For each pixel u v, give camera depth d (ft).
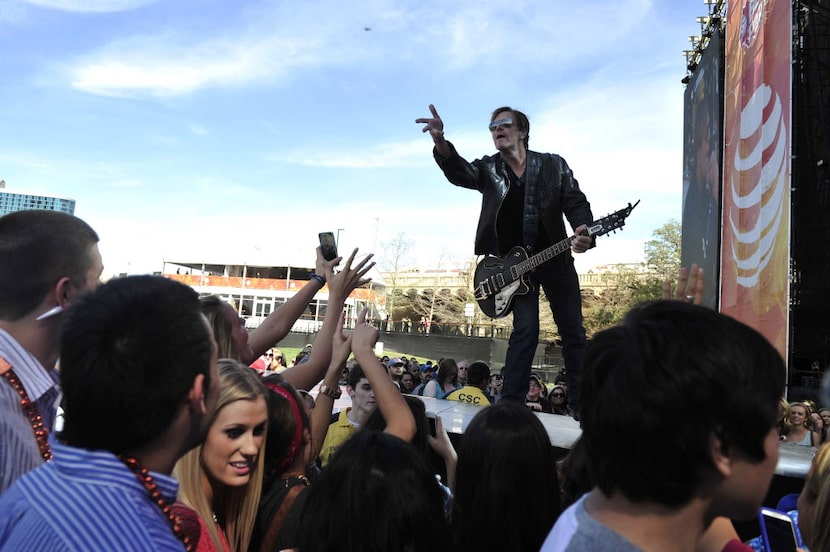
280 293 176.04
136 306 3.36
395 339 136.15
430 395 24.25
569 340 13.93
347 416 12.80
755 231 31.35
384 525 4.54
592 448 3.16
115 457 3.24
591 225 12.73
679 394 2.76
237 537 5.92
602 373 3.11
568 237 12.99
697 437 2.78
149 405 3.24
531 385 24.30
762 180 30.53
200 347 3.49
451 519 6.51
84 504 3.05
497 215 13.74
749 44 32.91
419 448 7.29
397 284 180.75
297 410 6.98
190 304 3.57
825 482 4.73
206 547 5.00
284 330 9.10
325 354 8.92
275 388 7.09
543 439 6.29
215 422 5.49
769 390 2.84
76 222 5.34
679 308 3.07
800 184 40.16
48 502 3.10
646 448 2.86
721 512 2.98
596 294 134.21
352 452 4.85
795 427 17.29
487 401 18.30
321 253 9.64
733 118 36.22
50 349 5.14
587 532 3.04
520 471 6.12
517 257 13.57
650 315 3.13
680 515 2.95
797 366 47.37
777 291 28.12
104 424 3.24
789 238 26.89
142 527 3.08
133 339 3.24
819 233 39.99
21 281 4.97
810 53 39.68
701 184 46.09
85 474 3.17
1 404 4.59
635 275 112.68
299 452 6.98
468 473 6.35
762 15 30.76
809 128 39.93
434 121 13.33
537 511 6.16
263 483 6.70
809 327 45.68
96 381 3.20
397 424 6.58
